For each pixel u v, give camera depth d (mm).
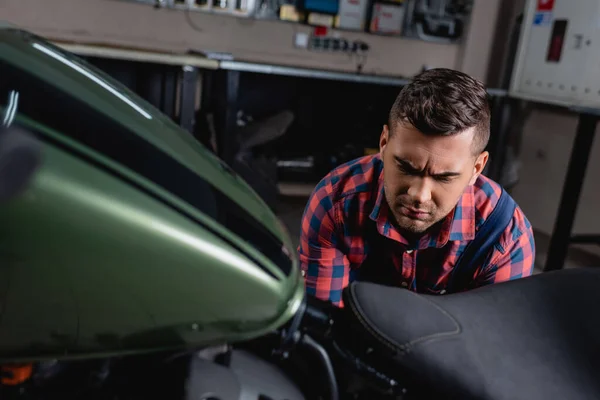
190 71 2447
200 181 415
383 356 491
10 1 2717
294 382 576
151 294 375
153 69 2822
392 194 694
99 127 380
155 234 362
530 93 3049
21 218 327
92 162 355
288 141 3396
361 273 958
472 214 836
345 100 3459
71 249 343
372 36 3443
